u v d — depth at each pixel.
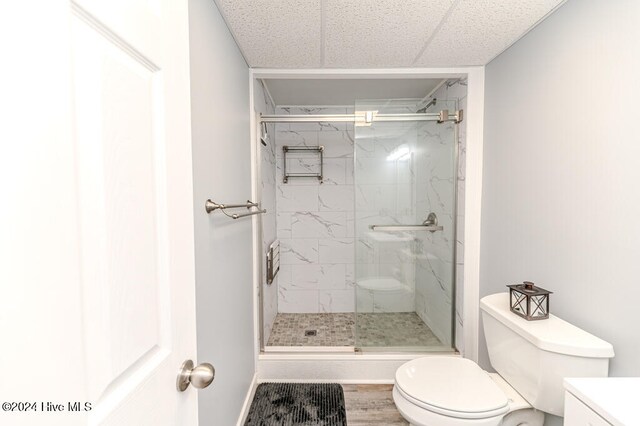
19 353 0.31
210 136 1.16
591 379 0.84
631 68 0.96
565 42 1.23
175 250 0.62
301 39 1.53
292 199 3.05
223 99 1.32
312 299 3.10
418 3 1.23
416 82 2.32
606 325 1.05
